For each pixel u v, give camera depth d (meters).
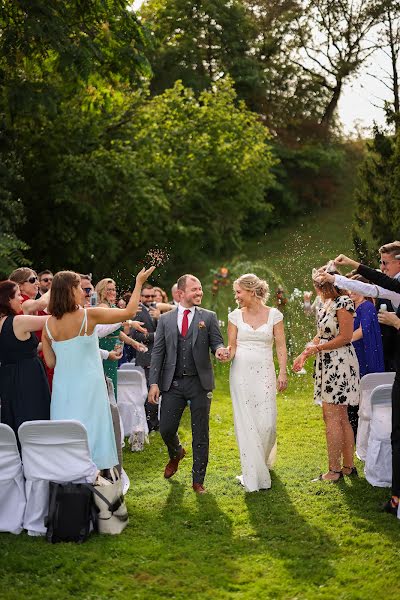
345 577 4.45
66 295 5.18
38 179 19.56
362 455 6.51
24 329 5.29
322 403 6.34
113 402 6.07
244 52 35.81
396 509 5.47
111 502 5.18
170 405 6.19
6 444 5.16
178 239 24.64
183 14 32.91
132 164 20.22
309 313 13.11
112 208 20.98
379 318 5.43
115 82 15.57
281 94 38.62
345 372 6.19
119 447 6.04
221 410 9.94
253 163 25.11
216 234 25.91
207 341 6.16
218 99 25.14
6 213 16.06
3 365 5.37
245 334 6.18
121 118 21.06
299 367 6.17
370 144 12.11
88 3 14.26
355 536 5.09
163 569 4.63
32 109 16.22
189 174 23.45
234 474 6.70
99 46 14.30
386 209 11.38
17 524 5.16
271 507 5.71
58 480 5.07
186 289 6.16
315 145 36.75
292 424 8.90
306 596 4.23
